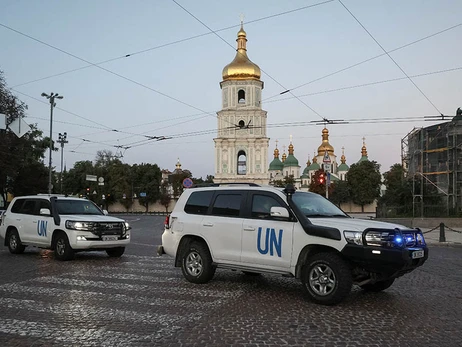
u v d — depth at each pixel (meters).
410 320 6.62
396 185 40.16
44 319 6.50
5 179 43.75
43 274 10.45
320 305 7.51
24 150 43.75
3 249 16.56
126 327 6.13
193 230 9.55
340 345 5.45
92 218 13.45
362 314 6.93
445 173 35.28
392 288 9.12
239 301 7.73
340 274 7.39
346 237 7.49
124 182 82.25
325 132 113.44
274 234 8.34
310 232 7.84
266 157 75.19
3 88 38.56
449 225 31.11
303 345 5.44
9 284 9.15
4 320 6.45
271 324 6.32
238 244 8.82
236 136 75.75
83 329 6.03
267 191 8.85
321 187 61.16
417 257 7.59
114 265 11.98
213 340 5.61
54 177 67.69
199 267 9.38
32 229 14.15
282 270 8.20
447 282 9.88
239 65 76.75
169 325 6.23
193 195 10.05
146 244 17.97
